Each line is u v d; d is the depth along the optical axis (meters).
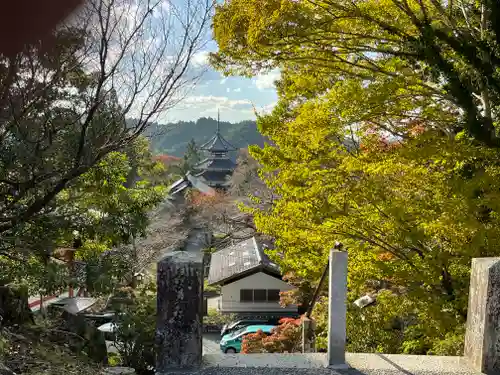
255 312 21.58
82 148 4.60
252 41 5.53
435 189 5.98
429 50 5.64
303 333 7.35
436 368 3.71
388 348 7.77
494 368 3.62
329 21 5.70
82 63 4.24
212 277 22.16
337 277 3.72
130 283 7.21
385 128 6.80
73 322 4.96
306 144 7.11
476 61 5.78
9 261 5.14
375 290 8.30
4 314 4.70
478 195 5.71
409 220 5.92
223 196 27.69
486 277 3.64
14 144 4.30
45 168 4.53
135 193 6.38
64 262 5.51
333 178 6.39
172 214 17.33
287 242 7.73
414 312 7.25
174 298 3.59
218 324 20.75
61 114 4.56
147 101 4.90
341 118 6.05
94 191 5.66
